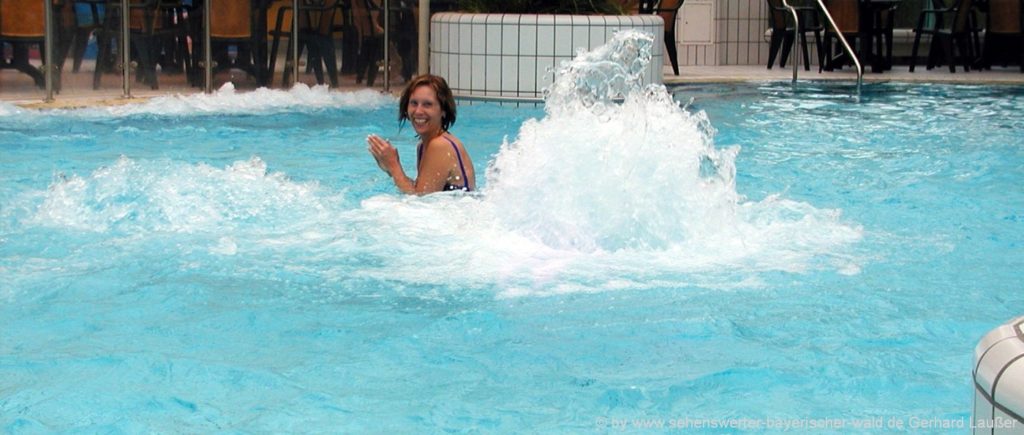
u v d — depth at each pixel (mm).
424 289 3270
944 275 3484
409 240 3807
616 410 2359
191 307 3092
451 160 4379
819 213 4383
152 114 7578
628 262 3594
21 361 2646
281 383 2512
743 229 4043
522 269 3492
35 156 5715
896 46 12586
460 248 3715
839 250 3803
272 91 8820
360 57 9297
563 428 2258
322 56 9094
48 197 4332
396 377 2561
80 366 2611
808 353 2730
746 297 3217
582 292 3254
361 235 3875
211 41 8602
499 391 2471
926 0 12562
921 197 4836
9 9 7750
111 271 3445
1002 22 11469
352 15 9211
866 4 11164
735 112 8188
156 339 2824
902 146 6441
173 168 4801
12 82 7832
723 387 2498
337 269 3473
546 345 2789
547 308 3094
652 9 11242
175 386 2486
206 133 6762
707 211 3939
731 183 4066
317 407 2367
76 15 7992
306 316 3018
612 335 2865
